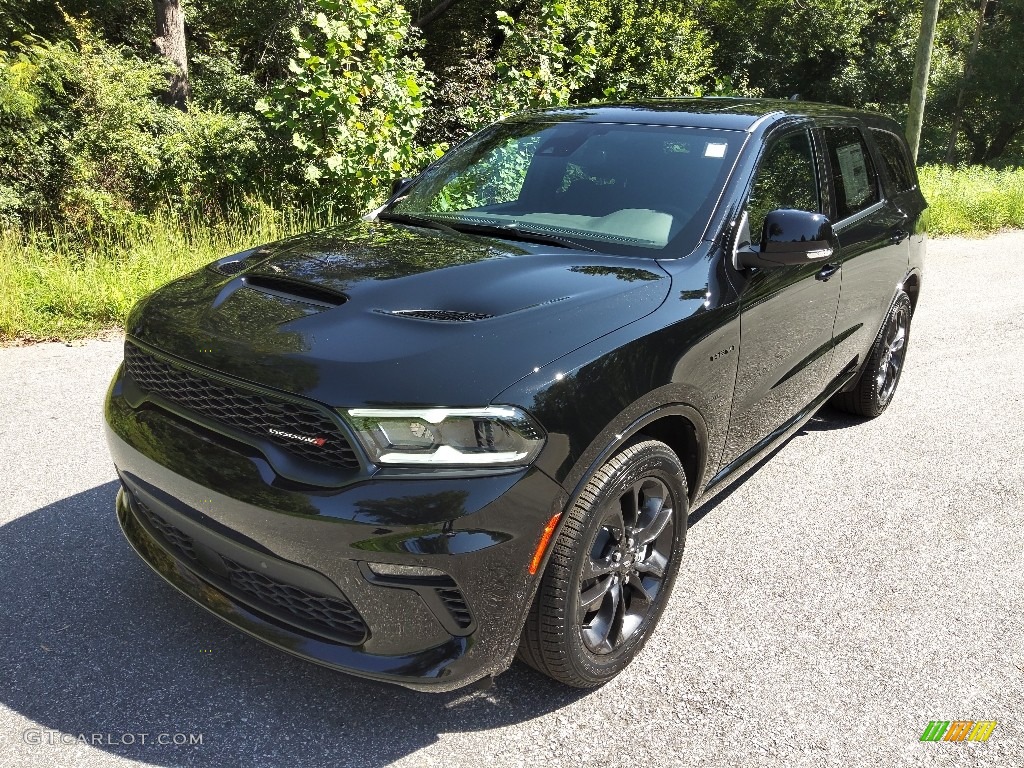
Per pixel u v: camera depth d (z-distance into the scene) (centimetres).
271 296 260
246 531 220
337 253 294
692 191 322
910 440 489
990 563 356
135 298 634
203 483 225
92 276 649
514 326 238
